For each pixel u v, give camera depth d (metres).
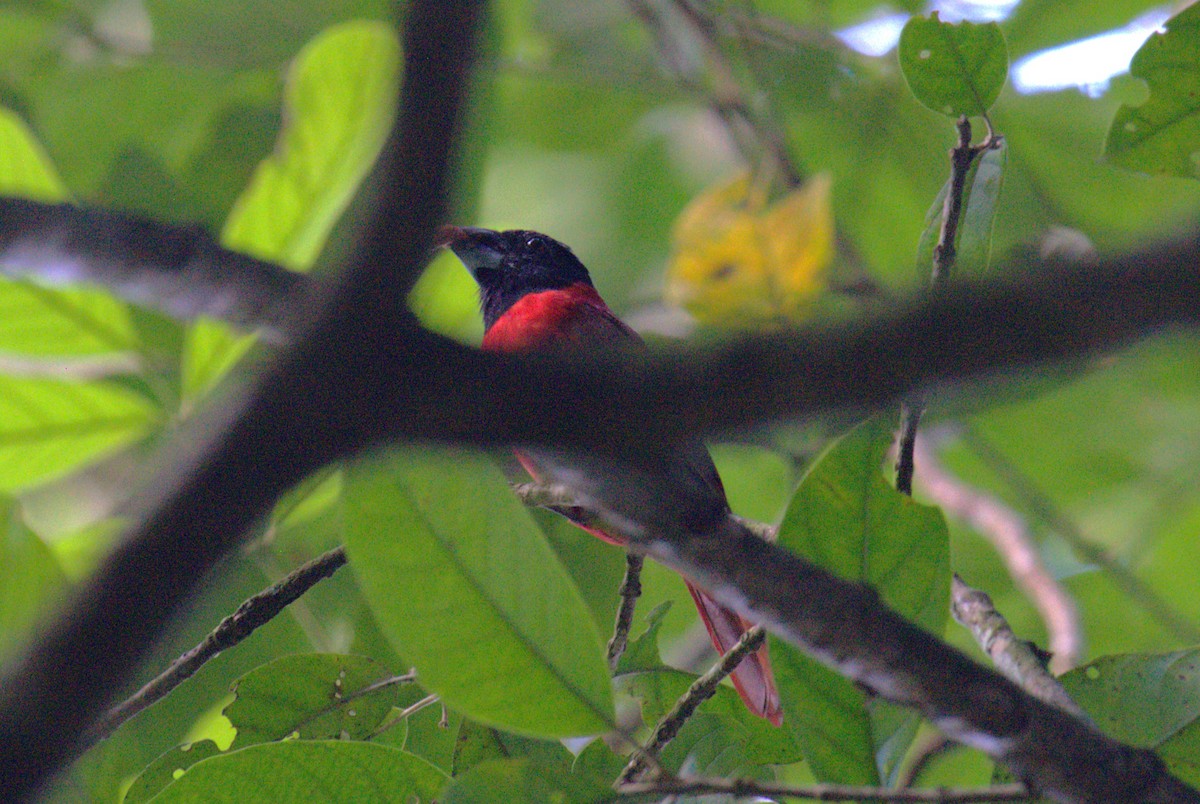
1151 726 5.04
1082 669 5.20
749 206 7.08
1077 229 10.77
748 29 11.68
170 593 2.39
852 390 2.44
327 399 2.50
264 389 2.48
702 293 6.29
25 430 7.71
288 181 7.64
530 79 13.11
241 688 6.08
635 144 13.91
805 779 9.53
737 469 11.71
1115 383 11.30
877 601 4.05
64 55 11.82
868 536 4.84
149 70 11.99
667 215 13.87
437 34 2.29
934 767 9.45
